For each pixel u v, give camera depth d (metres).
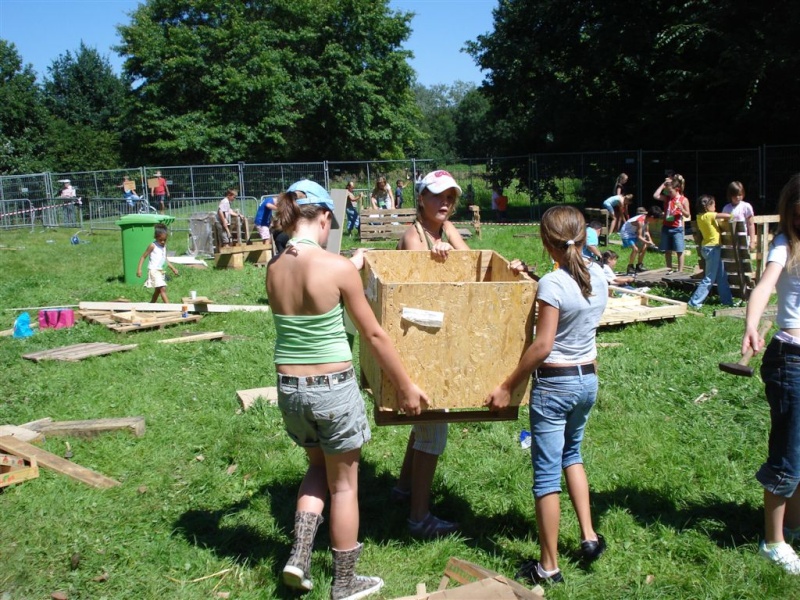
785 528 3.88
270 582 3.53
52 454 4.89
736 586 3.44
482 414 3.57
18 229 27.70
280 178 28.31
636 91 29.11
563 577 3.53
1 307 11.30
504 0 31.39
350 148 45.28
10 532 3.95
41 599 3.39
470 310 3.35
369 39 44.41
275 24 43.03
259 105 39.97
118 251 19.59
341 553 3.33
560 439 3.46
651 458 4.90
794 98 23.72
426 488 3.94
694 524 4.05
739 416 5.66
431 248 4.21
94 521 4.08
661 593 3.41
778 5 22.41
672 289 11.94
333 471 3.31
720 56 23.08
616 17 26.88
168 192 27.42
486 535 3.99
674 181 13.23
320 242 3.35
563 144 32.09
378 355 3.22
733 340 7.90
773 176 24.81
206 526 4.07
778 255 3.48
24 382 6.90
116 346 8.17
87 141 47.09
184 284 13.19
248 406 5.97
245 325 9.49
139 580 3.55
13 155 45.53
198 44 40.06
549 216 3.42
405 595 3.41
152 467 4.87
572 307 3.34
